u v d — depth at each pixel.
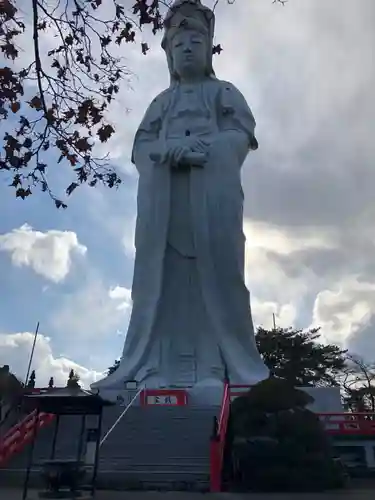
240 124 39.56
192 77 41.81
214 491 18.95
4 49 11.03
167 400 32.34
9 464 21.62
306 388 31.23
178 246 37.50
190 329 36.50
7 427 22.69
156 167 37.91
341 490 19.84
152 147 39.00
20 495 16.80
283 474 19.64
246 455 20.19
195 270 37.22
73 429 24.36
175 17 41.72
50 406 16.34
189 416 25.05
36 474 20.31
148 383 34.34
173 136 39.06
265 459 20.00
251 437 20.56
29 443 22.98
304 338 64.62
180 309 36.81
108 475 20.16
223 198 36.75
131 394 32.81
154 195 37.44
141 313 36.22
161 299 36.47
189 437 23.22
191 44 41.47
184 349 36.00
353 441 27.58
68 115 11.92
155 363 35.19
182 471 20.66
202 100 40.41
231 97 40.41
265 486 19.64
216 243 36.09
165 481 19.86
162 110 40.59
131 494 17.44
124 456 21.86
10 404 22.03
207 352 35.53
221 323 35.34
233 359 34.50
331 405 30.73
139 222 37.59
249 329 35.53
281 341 64.06
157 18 11.48
